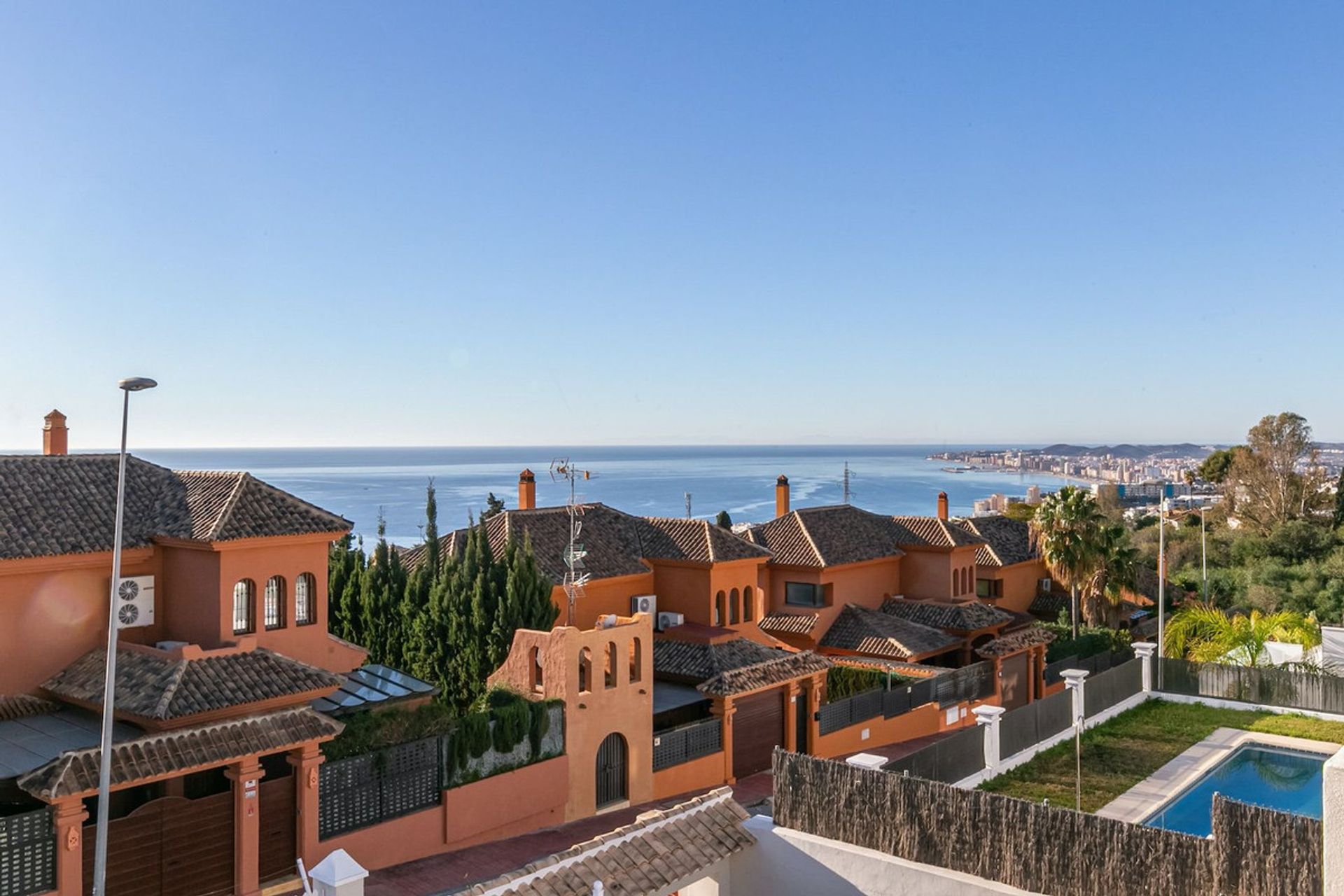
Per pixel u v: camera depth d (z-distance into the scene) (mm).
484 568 31000
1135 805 24234
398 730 21656
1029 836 13375
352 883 12094
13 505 21188
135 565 22219
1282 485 78312
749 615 36906
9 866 15805
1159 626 43750
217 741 18266
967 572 47125
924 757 23078
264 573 22516
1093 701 31797
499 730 23188
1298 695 33031
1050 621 52719
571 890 13281
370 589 32844
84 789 16203
